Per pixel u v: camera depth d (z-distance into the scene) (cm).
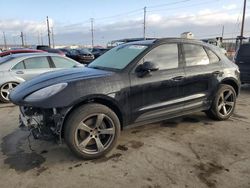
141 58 414
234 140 438
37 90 357
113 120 377
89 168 348
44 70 763
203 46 500
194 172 336
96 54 2531
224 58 532
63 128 354
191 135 459
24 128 398
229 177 324
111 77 382
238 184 310
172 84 436
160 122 526
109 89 372
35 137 370
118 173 335
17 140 443
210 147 410
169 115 450
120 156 381
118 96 380
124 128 404
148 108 416
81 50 2391
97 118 365
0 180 322
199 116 564
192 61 473
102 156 379
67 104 341
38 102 338
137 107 406
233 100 539
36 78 415
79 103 361
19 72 731
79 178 325
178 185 308
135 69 405
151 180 319
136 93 399
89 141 369
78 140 359
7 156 385
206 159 370
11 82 720
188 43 477
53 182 317
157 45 434
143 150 400
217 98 511
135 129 488
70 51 2394
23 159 375
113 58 455
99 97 364
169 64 443
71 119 349
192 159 370
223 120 538
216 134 464
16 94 373
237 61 880
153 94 418
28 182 317
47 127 359
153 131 478
